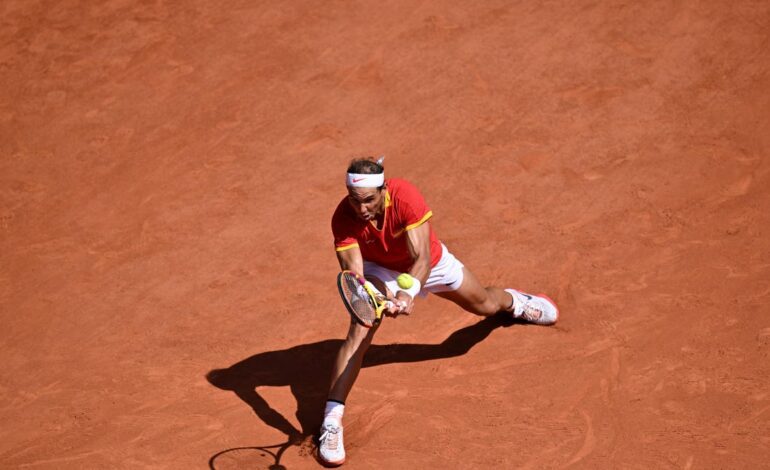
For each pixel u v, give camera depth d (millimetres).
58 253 30156
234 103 37188
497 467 18219
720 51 35219
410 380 21719
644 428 18844
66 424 21266
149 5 44812
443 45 38375
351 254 19234
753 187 28172
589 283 24859
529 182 30359
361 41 39531
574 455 18297
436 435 19500
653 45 36188
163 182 33375
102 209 32375
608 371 21000
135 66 40656
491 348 22719
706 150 30391
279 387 22047
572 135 32344
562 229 27750
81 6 45625
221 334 24781
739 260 24719
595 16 38438
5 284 28688
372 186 17734
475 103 34875
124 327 25656
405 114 34969
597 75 35188
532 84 35344
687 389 19922
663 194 28625
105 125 37281
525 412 19953
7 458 20094
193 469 19125
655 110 32906
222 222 30672
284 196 31641
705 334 21812
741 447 17875
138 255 29438
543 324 23297
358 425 20094
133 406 21734
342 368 19094
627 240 26641
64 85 40281
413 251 18672
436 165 31969
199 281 27641
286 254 28531
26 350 24984
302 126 35219
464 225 28719
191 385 22438
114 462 19609
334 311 25328
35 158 35938
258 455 19438
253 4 43375
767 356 20641
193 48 41094
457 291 20656
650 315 22938
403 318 24625
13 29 44781
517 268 26141
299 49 39719
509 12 39719
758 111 31844
